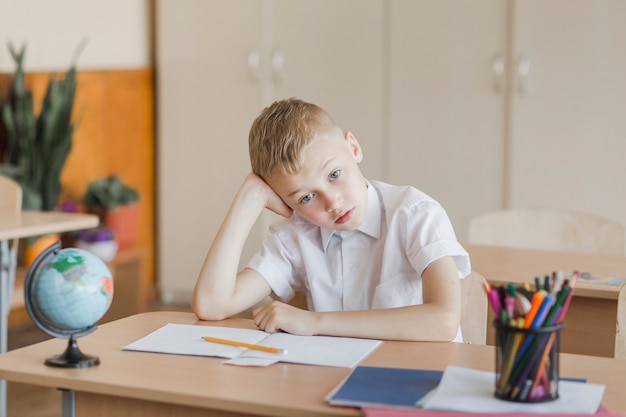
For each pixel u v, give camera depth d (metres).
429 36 4.89
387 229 2.04
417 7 4.90
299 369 1.61
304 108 1.92
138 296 5.03
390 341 1.81
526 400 1.38
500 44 4.76
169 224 5.55
